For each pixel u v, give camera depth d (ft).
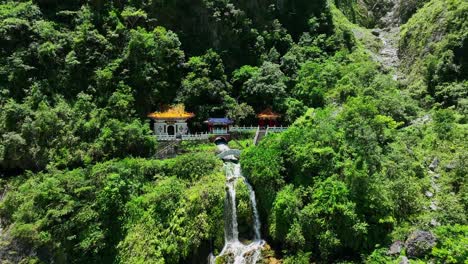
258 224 149.18
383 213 127.24
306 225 132.05
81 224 135.54
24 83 180.86
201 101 221.05
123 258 131.95
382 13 388.78
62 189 140.26
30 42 189.06
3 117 164.76
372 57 278.67
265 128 216.74
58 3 217.56
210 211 142.10
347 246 127.65
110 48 204.03
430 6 284.20
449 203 128.16
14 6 204.44
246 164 155.84
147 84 206.39
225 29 256.11
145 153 178.40
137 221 137.80
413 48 263.90
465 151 143.95
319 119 167.12
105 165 151.94
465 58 210.18
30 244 130.52
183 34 245.86
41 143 163.43
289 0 303.07
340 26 299.79
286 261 131.34
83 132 170.09
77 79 193.57
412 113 195.52
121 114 186.91
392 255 118.52
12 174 163.22
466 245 108.68
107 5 224.74
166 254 132.98
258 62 256.73
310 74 235.20
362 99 173.88
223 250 142.10
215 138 201.57
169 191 142.51
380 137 153.48
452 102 196.03
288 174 149.69
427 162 149.69
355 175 131.54
